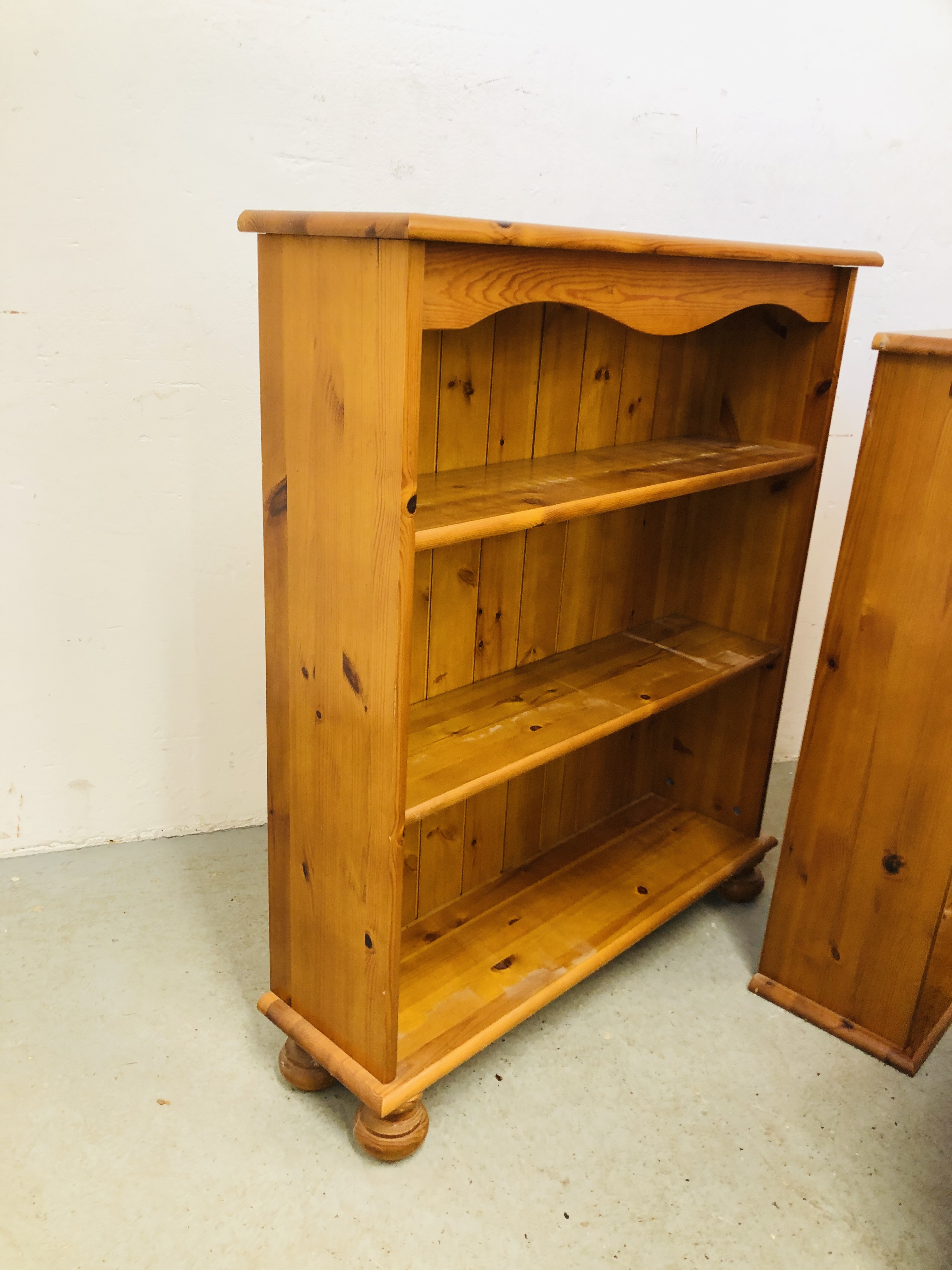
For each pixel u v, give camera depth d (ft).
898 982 6.38
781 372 7.07
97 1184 5.24
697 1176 5.55
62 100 6.21
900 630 5.95
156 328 6.91
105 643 7.50
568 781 7.75
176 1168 5.37
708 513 7.73
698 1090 6.14
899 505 5.83
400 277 4.01
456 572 6.30
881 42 8.38
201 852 8.10
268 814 5.70
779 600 7.44
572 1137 5.74
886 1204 5.46
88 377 6.82
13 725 7.45
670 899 7.18
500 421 6.15
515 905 7.04
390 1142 5.38
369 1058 5.39
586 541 7.17
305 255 4.45
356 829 5.04
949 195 9.04
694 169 8.33
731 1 7.88
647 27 7.71
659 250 4.95
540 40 7.39
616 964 7.23
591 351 6.56
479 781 5.34
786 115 8.40
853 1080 6.31
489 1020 5.88
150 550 7.39
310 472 4.75
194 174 6.68
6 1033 6.17
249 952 7.02
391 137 7.17
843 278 6.59
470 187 7.57
